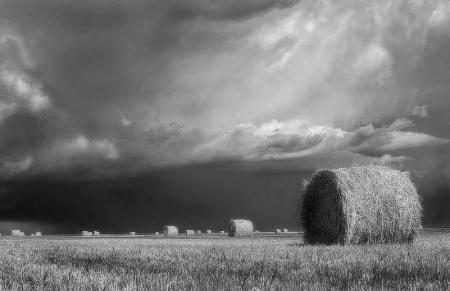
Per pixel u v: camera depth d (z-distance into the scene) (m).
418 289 7.05
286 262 10.66
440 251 13.53
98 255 14.40
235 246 18.67
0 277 9.36
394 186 21.11
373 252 13.61
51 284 8.10
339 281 7.79
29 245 23.66
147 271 9.60
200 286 7.44
